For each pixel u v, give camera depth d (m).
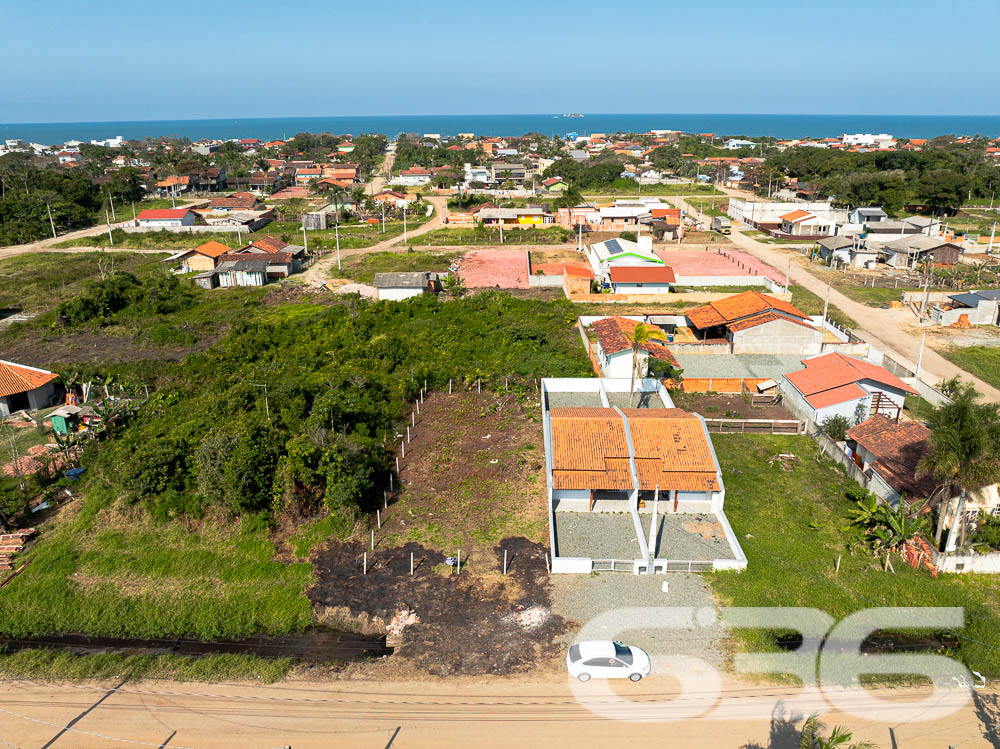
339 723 23.67
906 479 34.97
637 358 51.34
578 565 31.20
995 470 28.84
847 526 34.44
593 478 35.00
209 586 31.11
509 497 37.47
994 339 63.81
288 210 138.88
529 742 22.77
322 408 42.88
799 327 59.28
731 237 117.94
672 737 22.92
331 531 34.50
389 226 128.62
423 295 74.25
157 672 26.36
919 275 88.06
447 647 27.22
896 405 45.28
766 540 33.72
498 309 71.00
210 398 47.94
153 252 105.19
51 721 24.02
